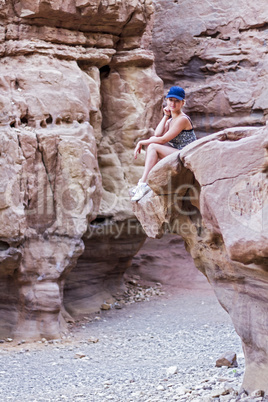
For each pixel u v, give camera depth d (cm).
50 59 882
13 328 812
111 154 994
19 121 823
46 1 843
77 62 938
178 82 1148
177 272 1185
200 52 1120
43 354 720
